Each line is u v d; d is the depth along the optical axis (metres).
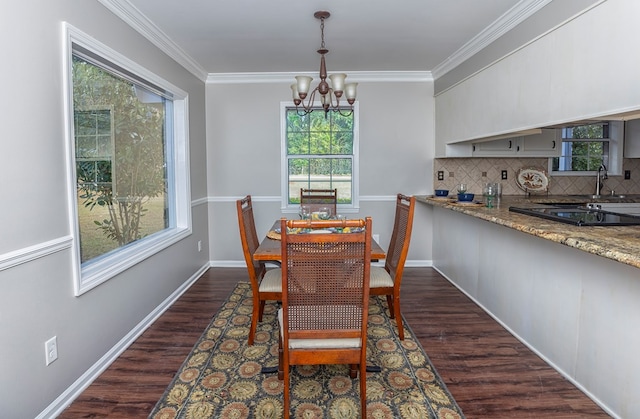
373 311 3.18
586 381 2.00
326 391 2.05
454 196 4.29
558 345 2.23
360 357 1.77
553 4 2.29
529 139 4.17
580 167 4.50
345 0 2.51
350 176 4.61
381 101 4.48
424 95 4.47
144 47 2.87
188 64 3.79
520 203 3.56
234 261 4.65
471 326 2.87
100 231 2.50
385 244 4.61
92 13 2.18
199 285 3.91
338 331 1.76
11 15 1.59
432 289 3.74
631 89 1.76
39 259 1.75
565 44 2.19
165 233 3.50
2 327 1.54
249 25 2.91
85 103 2.32
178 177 3.80
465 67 3.57
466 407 1.91
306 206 3.78
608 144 4.43
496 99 3.01
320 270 1.71
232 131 4.51
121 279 2.51
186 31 3.02
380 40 3.29
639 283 1.67
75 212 2.01
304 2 2.53
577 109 2.11
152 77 2.97
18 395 1.62
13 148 1.60
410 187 4.56
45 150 1.80
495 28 2.91
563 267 2.17
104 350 2.30
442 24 2.92
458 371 2.24
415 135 4.51
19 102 1.63
